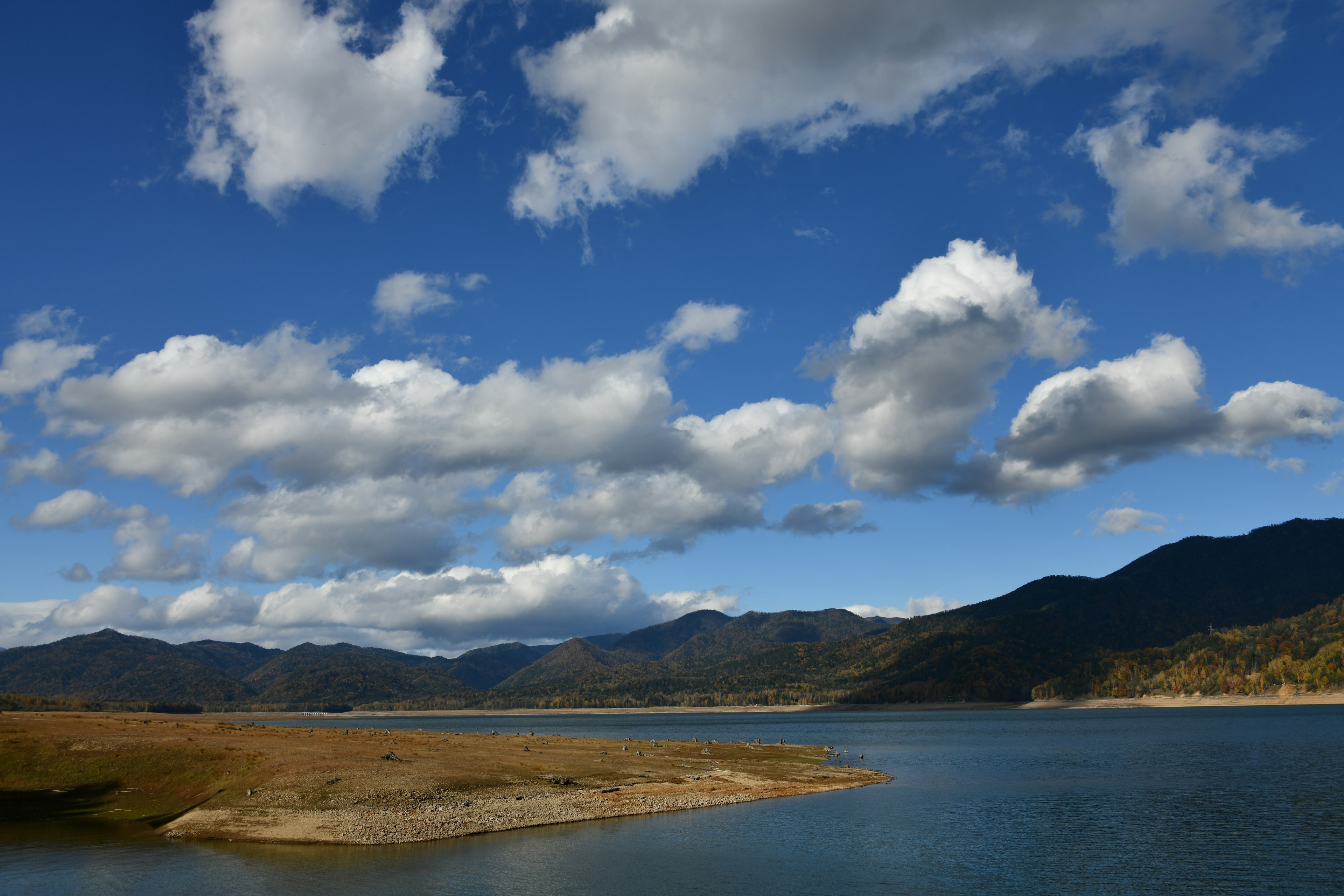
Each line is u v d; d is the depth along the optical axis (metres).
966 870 53.53
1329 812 72.19
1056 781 99.62
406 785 74.50
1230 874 51.88
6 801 70.62
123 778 75.25
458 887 49.12
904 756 140.75
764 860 56.41
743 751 134.25
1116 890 48.75
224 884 49.31
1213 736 172.62
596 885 49.94
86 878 50.62
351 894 47.72
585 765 96.69
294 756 81.75
